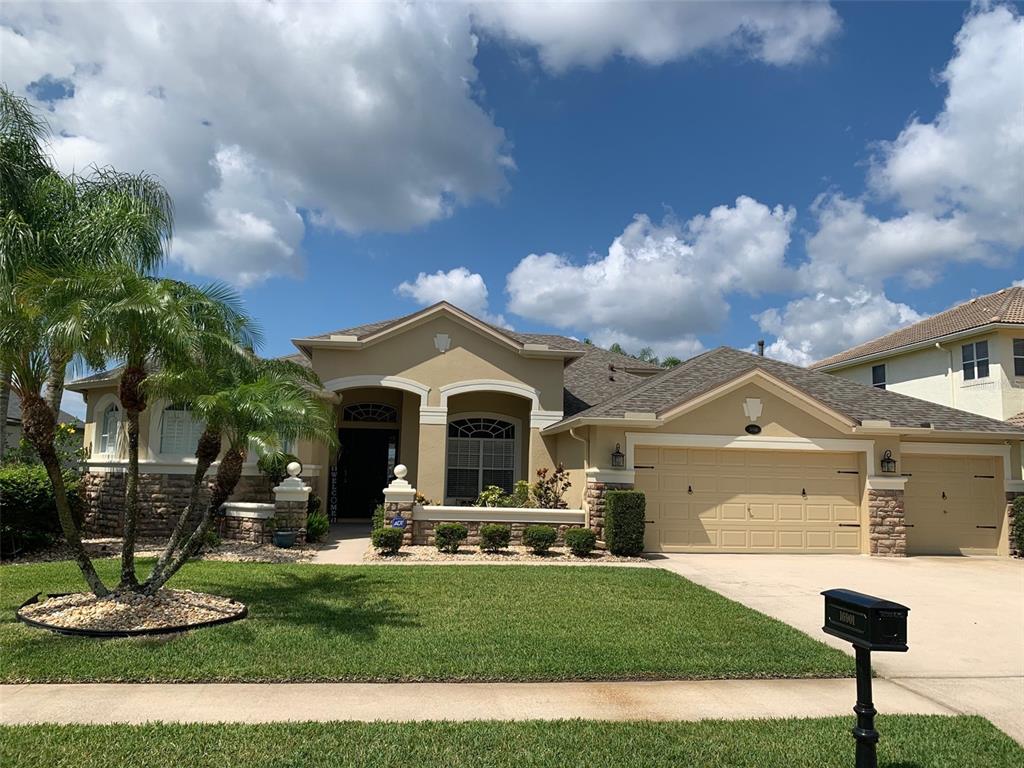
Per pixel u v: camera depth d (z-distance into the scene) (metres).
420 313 19.53
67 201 15.25
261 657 7.25
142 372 9.06
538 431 19.78
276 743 5.23
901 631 4.66
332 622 8.73
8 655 7.21
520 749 5.28
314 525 16.59
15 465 16.09
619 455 16.03
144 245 15.49
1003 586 12.91
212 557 13.75
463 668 7.07
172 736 5.30
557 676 7.02
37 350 8.53
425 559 14.24
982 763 5.28
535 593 10.93
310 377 12.41
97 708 5.93
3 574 11.59
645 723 5.87
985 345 24.16
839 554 16.77
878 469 16.97
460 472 21.08
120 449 17.42
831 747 5.43
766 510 16.77
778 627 9.14
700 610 10.04
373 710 6.04
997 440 17.84
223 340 9.59
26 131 15.34
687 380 18.28
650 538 16.30
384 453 22.31
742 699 6.61
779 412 16.81
